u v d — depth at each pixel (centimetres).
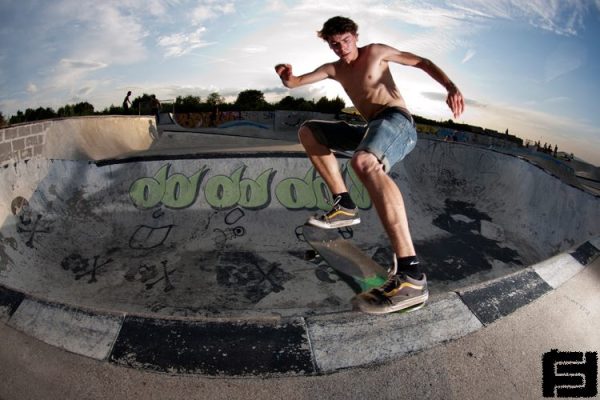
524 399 231
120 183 986
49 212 886
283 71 270
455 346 251
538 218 1130
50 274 774
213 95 3097
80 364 233
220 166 1034
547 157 3139
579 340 280
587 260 389
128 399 213
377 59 257
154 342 237
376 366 232
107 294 741
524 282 320
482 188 1358
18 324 264
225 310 713
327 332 243
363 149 224
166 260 842
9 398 222
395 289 210
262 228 951
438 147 1469
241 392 214
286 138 2689
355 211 286
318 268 842
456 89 242
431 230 1095
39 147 937
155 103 2566
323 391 217
